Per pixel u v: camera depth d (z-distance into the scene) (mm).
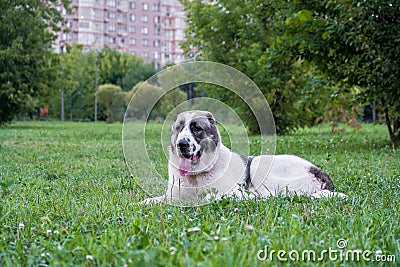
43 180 6676
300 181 5324
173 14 108688
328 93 14805
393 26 10609
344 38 10727
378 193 5383
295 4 12508
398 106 11484
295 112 20031
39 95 31891
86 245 3059
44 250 3062
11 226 3768
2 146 13344
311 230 3373
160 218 3756
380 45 10836
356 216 3850
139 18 106250
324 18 11859
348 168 7625
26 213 4270
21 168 8250
